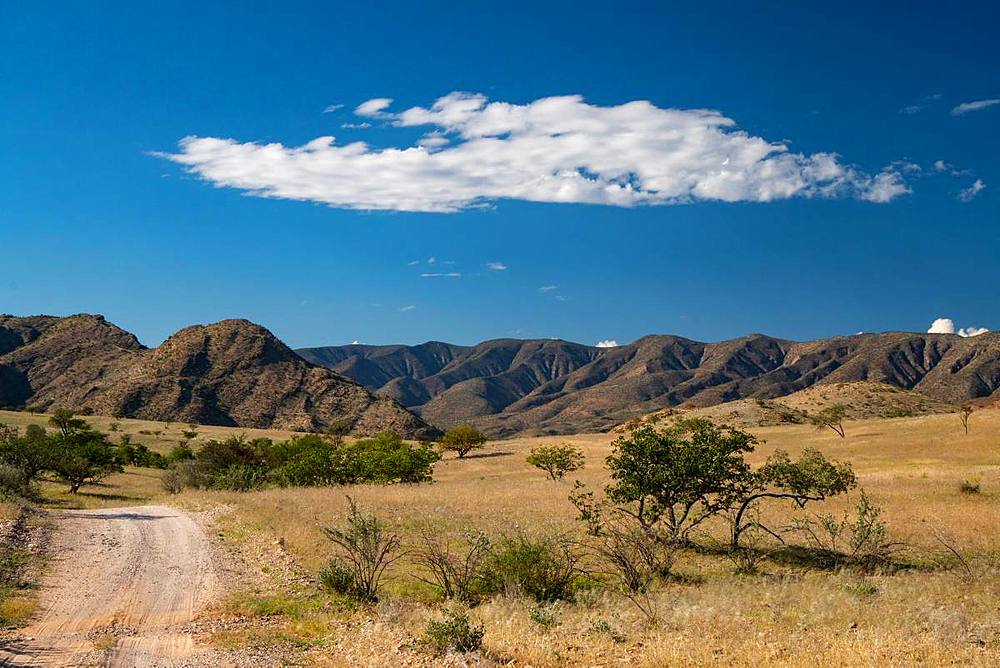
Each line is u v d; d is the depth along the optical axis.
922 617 11.17
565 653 10.03
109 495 44.62
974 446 58.09
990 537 22.55
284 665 9.96
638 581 16.25
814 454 24.27
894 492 34.03
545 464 55.97
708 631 10.84
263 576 17.36
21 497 32.16
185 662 10.19
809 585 15.49
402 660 9.79
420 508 30.33
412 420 150.62
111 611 13.74
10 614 12.95
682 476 20.98
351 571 15.72
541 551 15.78
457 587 15.49
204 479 50.50
